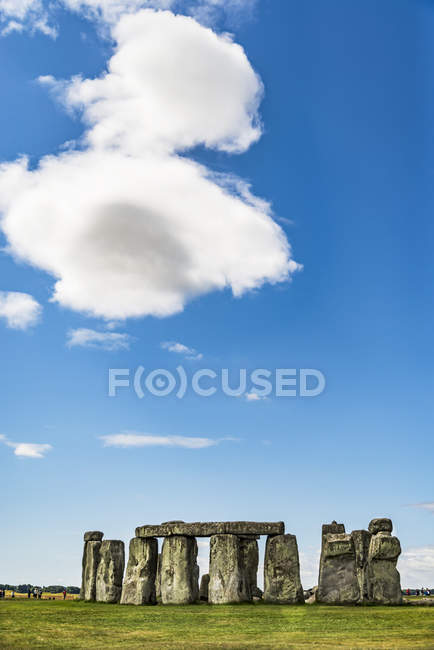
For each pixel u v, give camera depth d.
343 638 23.28
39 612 31.25
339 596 34.34
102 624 27.41
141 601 36.69
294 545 35.47
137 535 38.41
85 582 41.91
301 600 34.69
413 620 27.08
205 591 43.41
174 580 36.47
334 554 34.91
